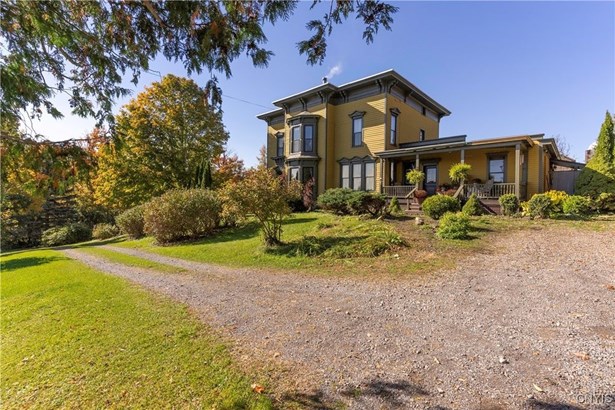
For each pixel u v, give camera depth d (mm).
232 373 2725
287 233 10406
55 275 7664
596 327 3330
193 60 2480
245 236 11211
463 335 3273
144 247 12047
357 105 16875
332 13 2709
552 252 6625
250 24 2344
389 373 2625
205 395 2428
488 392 2305
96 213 26453
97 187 19969
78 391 2588
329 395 2361
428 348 3029
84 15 2277
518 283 4922
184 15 2160
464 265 6043
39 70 2359
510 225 9383
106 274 7359
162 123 20312
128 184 19734
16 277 7914
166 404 2342
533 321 3543
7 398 2576
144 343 3408
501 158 13656
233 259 8109
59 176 2363
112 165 18078
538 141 13031
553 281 4926
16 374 2943
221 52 2434
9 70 2047
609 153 12289
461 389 2355
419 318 3777
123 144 2805
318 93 17703
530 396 2234
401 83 16016
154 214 12117
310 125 18031
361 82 16062
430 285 5055
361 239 8117
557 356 2779
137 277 6840
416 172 13836
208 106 2736
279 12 2406
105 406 2365
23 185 2262
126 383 2658
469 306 4094
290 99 18906
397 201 13031
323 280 5723
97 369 2916
